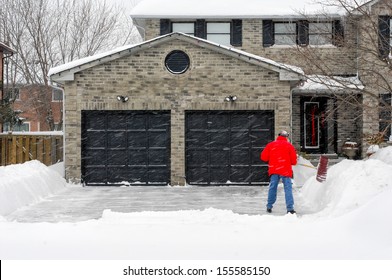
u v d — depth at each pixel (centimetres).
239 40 2191
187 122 1703
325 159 1154
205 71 1694
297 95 2127
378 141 1816
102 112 1698
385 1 1392
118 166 1702
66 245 688
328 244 680
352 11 1362
